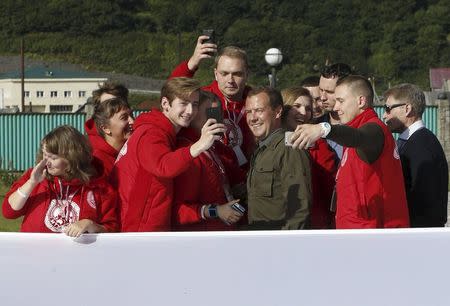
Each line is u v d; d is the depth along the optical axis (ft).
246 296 19.43
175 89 21.67
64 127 21.07
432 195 24.64
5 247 19.34
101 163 22.34
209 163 22.93
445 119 134.21
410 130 25.38
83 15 396.78
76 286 19.38
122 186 21.80
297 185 22.65
